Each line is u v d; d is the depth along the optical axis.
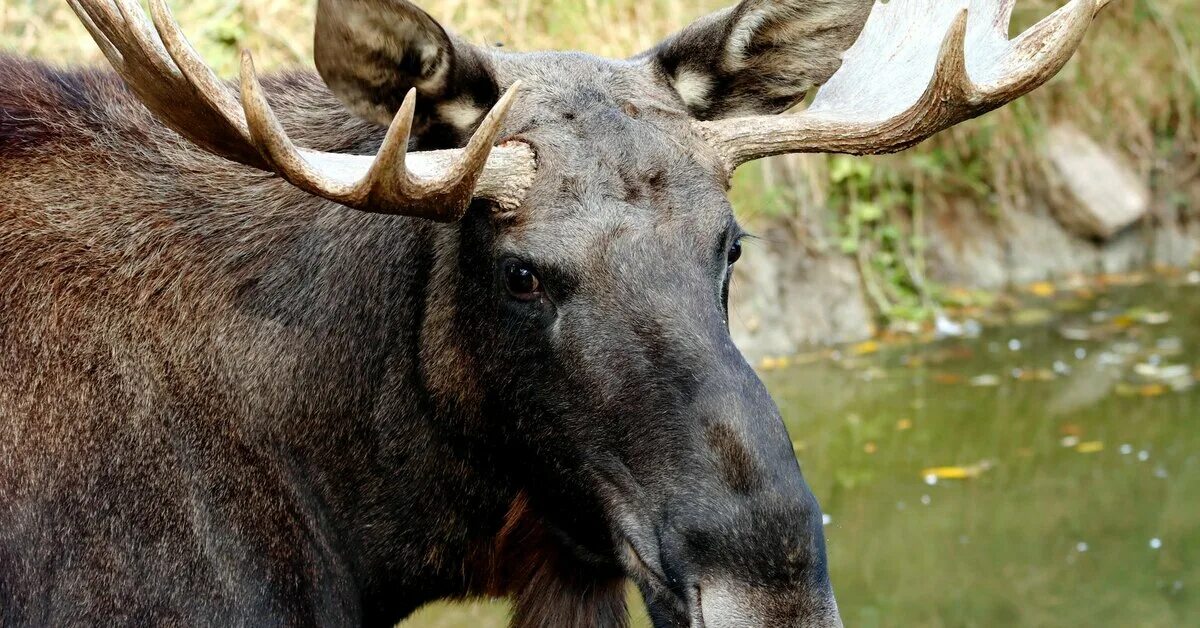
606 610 6.32
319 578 5.91
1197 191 17.39
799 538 4.80
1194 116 17.55
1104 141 16.94
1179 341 14.09
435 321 5.70
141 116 6.09
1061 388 12.81
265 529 5.79
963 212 15.91
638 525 5.12
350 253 5.86
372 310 5.83
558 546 6.01
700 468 4.93
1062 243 16.34
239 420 5.82
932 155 15.72
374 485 5.94
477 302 5.50
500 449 5.72
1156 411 12.34
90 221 5.83
